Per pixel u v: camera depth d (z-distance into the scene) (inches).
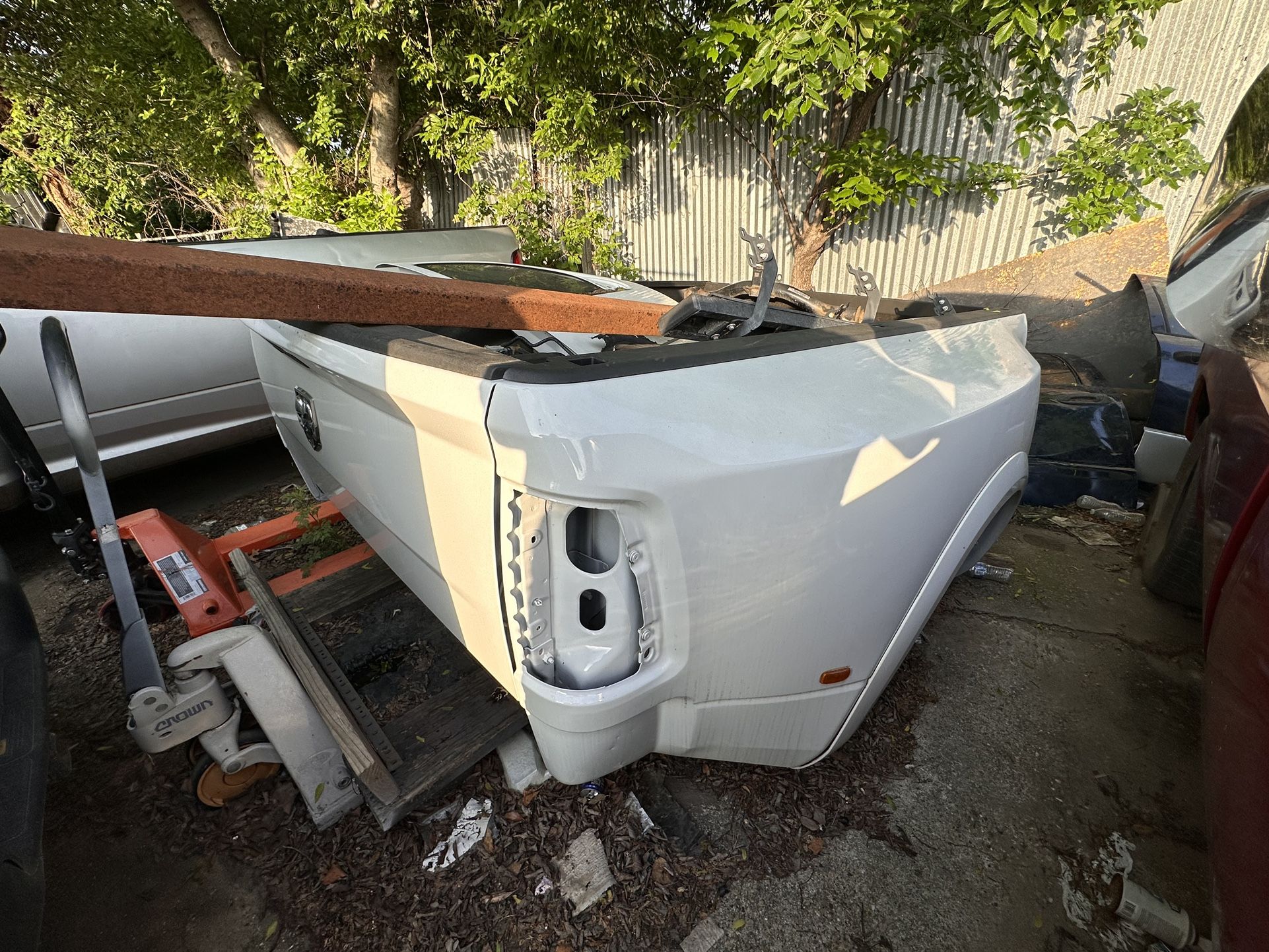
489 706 72.0
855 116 198.5
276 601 80.7
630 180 286.0
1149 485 142.6
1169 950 59.1
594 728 48.3
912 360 62.9
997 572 113.8
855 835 68.8
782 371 52.6
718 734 57.5
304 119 307.6
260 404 154.9
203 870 66.1
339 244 163.9
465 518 50.1
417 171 340.8
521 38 225.1
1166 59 180.2
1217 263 45.5
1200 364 103.1
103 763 80.0
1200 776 76.5
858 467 51.8
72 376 65.9
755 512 47.8
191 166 283.9
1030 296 186.2
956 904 62.5
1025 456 76.7
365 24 237.5
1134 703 87.4
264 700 63.2
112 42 259.1
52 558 128.4
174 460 145.0
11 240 40.4
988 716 85.0
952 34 161.2
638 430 43.1
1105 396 139.5
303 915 61.4
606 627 48.4
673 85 229.1
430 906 61.3
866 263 236.4
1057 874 65.5
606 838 66.9
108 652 100.1
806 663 56.6
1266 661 43.1
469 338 80.9
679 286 124.3
